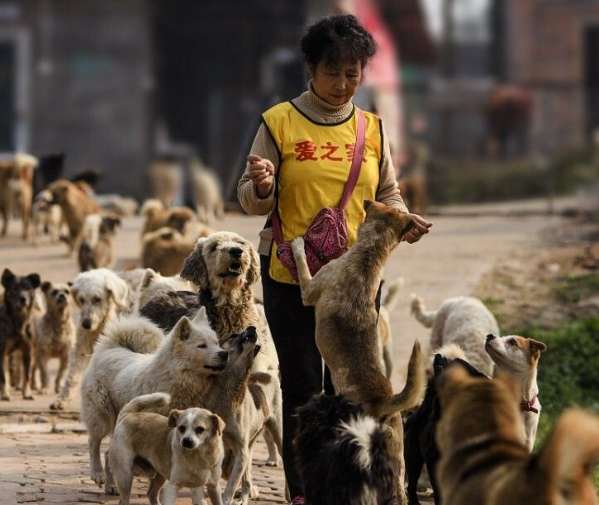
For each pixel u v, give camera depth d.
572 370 16.91
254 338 9.93
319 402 8.29
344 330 8.54
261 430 10.69
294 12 46.84
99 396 10.66
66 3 47.03
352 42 8.93
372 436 7.84
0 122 47.25
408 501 10.32
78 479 10.75
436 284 20.41
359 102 30.95
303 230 9.03
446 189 40.56
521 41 50.78
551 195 36.62
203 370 9.81
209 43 46.94
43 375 15.45
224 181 44.22
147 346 10.93
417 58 50.00
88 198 24.14
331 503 7.84
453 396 7.05
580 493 6.46
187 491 10.45
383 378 8.48
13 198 26.20
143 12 46.78
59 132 47.03
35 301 15.43
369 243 8.70
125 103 46.91
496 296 19.86
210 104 46.38
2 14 47.09
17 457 11.62
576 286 20.47
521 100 46.66
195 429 9.11
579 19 50.59
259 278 10.93
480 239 25.78
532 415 11.14
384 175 9.34
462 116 46.16
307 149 9.02
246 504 10.14
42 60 47.06
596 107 46.81
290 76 45.88
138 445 9.59
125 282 14.53
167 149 45.94
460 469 6.82
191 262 10.85
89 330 14.07
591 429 6.19
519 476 6.43
